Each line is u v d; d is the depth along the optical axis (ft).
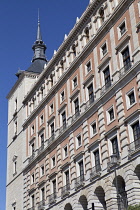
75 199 144.25
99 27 152.66
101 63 144.15
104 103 138.51
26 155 205.77
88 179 138.41
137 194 112.78
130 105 123.85
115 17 141.49
